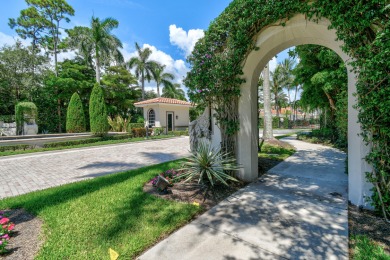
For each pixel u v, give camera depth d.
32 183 5.05
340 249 2.16
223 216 2.96
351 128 3.25
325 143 10.57
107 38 18.22
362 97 2.81
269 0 3.49
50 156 8.81
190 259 2.06
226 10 4.36
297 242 2.29
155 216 2.89
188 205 3.26
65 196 3.72
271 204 3.33
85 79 21.58
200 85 4.59
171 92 29.95
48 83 18.31
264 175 5.02
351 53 2.96
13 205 3.38
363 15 2.65
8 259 2.03
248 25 3.85
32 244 2.28
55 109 19.31
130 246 2.22
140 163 7.25
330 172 5.20
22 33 23.94
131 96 26.64
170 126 20.95
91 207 3.21
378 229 2.53
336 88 8.66
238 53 4.05
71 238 2.37
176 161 6.76
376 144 2.86
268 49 4.10
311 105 11.93
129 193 3.80
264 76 10.59
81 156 8.75
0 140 10.43
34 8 22.61
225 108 4.61
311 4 3.18
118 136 15.06
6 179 5.41
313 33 3.49
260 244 2.28
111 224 2.67
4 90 16.22
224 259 2.05
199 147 4.74
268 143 9.96
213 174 4.01
